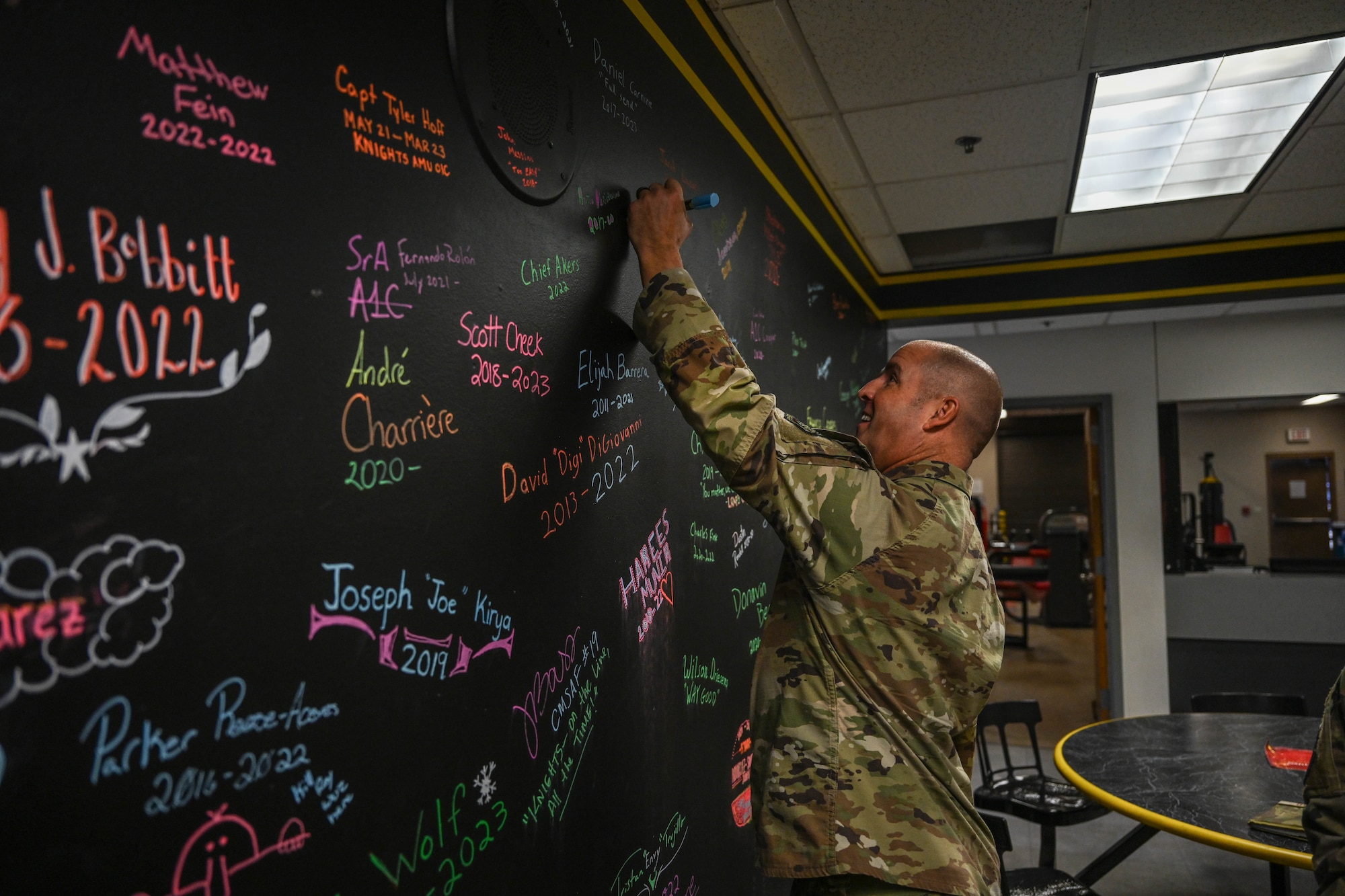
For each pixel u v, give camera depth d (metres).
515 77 1.16
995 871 1.17
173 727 0.66
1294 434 9.73
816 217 3.08
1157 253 4.07
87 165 0.60
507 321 1.13
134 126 0.64
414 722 0.93
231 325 0.71
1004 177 3.10
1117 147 2.87
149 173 0.65
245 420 0.73
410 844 0.92
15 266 0.56
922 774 1.10
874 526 1.10
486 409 1.07
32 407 0.57
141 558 0.64
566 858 1.24
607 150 1.46
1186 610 5.23
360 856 0.84
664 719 1.60
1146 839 2.67
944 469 1.22
